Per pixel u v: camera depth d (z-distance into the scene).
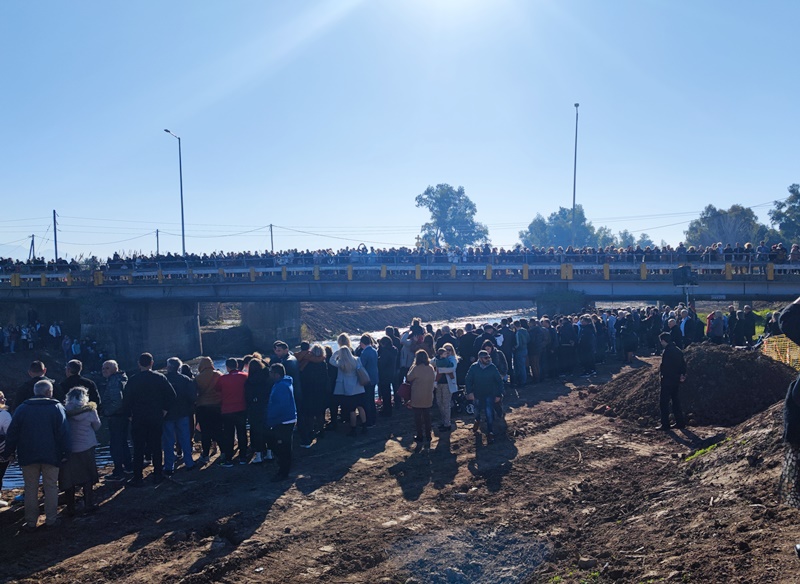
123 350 43.69
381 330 70.19
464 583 6.48
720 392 13.02
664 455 10.70
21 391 9.61
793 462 3.58
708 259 31.08
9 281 44.84
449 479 10.11
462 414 15.30
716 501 7.18
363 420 13.44
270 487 9.98
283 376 10.62
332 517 8.62
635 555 6.29
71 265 44.97
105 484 10.45
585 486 9.30
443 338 17.30
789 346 17.05
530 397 16.80
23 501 9.87
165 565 7.25
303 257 40.00
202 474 10.84
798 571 4.79
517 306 104.38
